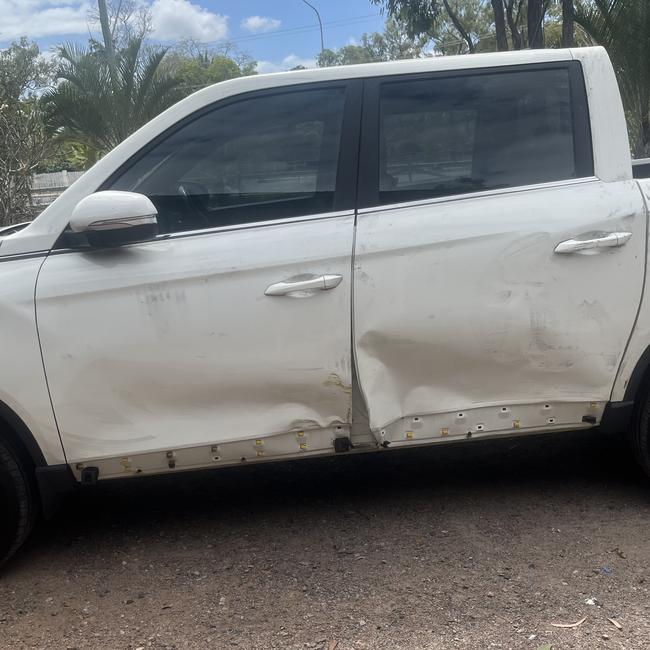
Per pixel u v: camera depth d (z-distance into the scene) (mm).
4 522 2955
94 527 3521
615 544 3072
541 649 2412
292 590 2855
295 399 3041
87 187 3055
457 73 3217
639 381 3213
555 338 3094
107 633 2641
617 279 3092
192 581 2967
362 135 3125
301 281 2936
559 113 3223
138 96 14891
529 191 3127
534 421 3227
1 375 2854
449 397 3137
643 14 11562
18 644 2596
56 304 2883
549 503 3496
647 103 12188
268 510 3592
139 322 2912
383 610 2686
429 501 3590
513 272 3033
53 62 15383
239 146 3105
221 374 2965
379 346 3020
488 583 2828
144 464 3051
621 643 2432
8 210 11445
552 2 15922
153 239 2992
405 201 3092
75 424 2949
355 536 3270
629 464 3871
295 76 3166
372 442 3158
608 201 3102
